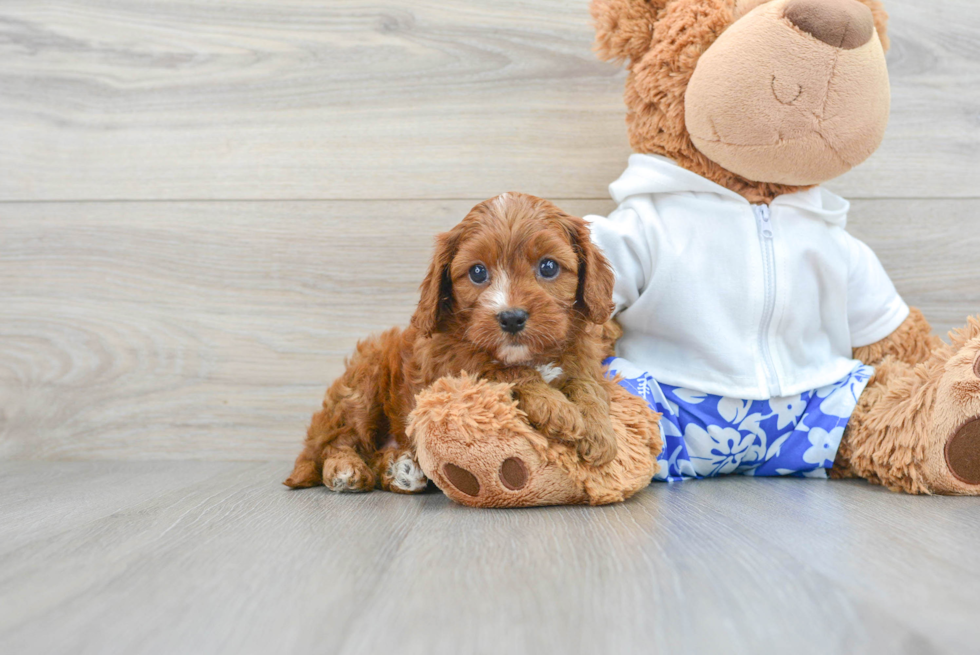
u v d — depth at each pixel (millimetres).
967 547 1229
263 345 2408
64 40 2402
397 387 1880
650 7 1952
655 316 1994
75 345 2418
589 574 1090
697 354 1971
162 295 2408
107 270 2414
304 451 1974
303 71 2387
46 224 2424
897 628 883
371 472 1880
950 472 1704
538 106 2371
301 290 2402
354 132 2391
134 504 1698
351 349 2404
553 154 2381
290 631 894
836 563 1135
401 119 2383
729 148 1875
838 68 1764
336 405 1939
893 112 2350
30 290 2422
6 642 875
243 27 2391
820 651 823
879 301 2078
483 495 1600
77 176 2424
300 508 1637
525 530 1383
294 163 2398
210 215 2402
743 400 1951
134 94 2404
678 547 1239
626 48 1988
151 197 2410
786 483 1927
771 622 903
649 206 2014
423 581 1072
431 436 1573
